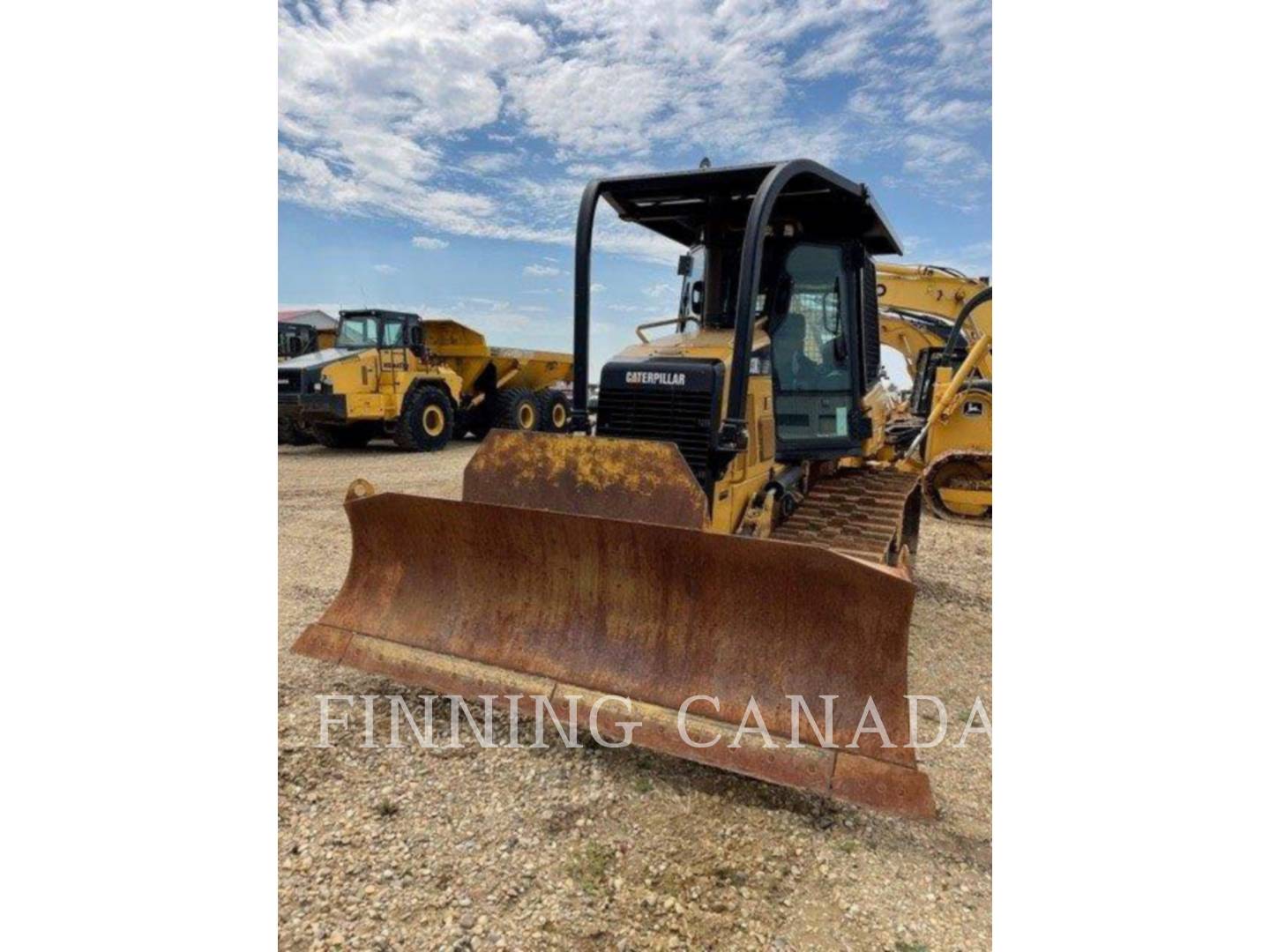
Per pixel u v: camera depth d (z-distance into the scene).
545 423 18.47
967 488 9.16
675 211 4.84
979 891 2.62
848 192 4.45
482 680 3.48
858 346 5.37
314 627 3.91
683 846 2.83
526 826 2.92
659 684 3.23
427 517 3.74
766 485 4.48
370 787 3.14
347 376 13.42
